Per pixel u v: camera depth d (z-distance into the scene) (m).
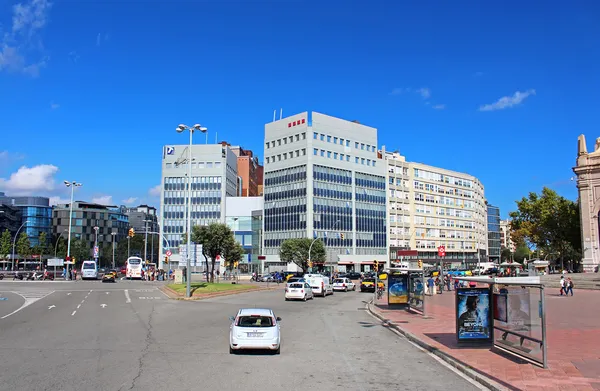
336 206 110.25
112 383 9.80
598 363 12.05
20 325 20.03
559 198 84.44
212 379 10.34
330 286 51.59
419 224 123.19
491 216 167.62
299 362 12.64
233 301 35.78
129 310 27.47
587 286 51.81
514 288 13.07
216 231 55.16
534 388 9.55
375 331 19.94
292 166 110.88
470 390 9.72
